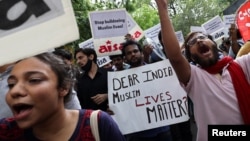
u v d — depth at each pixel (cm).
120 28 543
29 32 116
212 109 243
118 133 146
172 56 253
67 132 138
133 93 404
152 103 400
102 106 444
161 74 402
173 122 395
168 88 399
